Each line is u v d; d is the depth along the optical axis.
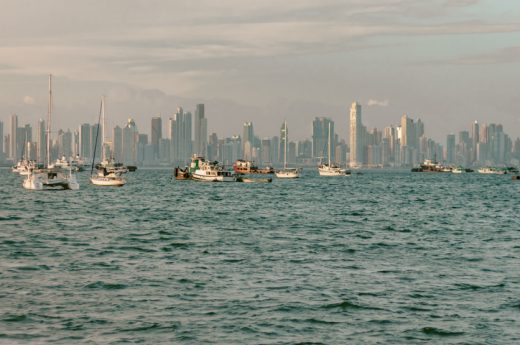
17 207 144.00
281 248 78.56
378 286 55.41
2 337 40.34
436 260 69.81
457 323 44.09
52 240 85.69
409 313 46.59
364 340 40.50
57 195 191.25
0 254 72.81
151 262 67.50
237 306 48.12
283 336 41.12
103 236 90.31
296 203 166.25
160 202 165.75
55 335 40.84
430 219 121.38
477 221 117.50
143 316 45.31
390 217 125.31
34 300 49.59
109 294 51.81
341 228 103.25
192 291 53.03
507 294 52.53
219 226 105.44
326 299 50.47
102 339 40.16
